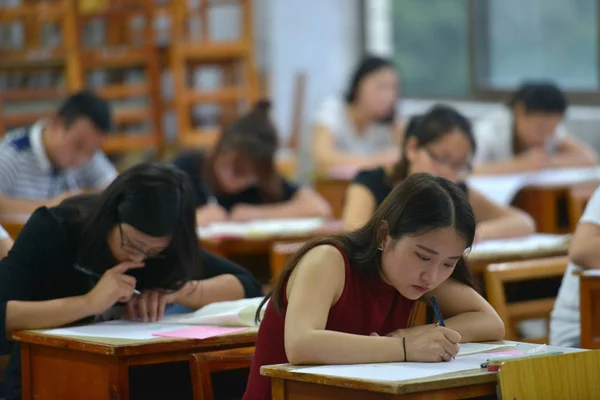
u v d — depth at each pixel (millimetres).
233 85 12852
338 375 3297
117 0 12492
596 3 12062
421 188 3689
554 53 12703
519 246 6301
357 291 3871
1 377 5250
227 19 14547
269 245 7293
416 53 14531
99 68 12430
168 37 13234
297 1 14258
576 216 8711
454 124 6137
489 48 13641
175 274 4891
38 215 4879
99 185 8688
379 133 11000
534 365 3371
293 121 13352
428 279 3697
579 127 12078
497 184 8711
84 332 4457
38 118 11859
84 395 4254
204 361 4238
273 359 3879
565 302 5414
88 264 4797
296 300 3723
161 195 4664
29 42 12258
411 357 3584
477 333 4082
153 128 12523
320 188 9969
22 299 4738
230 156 8141
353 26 14844
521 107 9969
